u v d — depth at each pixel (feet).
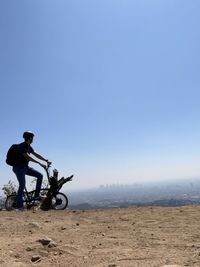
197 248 6.86
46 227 9.78
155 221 10.77
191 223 9.95
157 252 6.70
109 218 11.95
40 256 6.68
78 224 10.48
